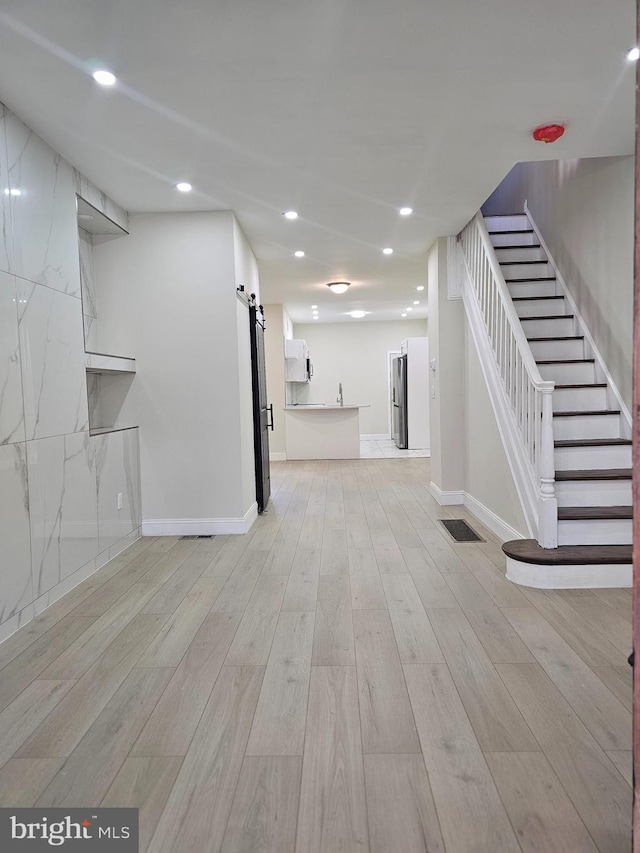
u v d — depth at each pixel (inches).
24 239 110.8
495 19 82.6
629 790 61.2
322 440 353.4
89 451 138.2
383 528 179.0
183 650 96.4
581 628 101.7
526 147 127.4
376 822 57.1
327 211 169.5
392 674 86.8
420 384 390.0
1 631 100.3
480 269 179.2
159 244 168.9
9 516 103.3
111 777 64.7
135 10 78.4
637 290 43.9
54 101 103.2
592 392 158.6
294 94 102.3
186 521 174.9
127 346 170.9
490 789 61.6
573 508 134.6
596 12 81.5
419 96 104.0
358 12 80.0
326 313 403.2
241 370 176.9
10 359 104.7
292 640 99.4
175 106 105.7
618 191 147.7
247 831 56.2
